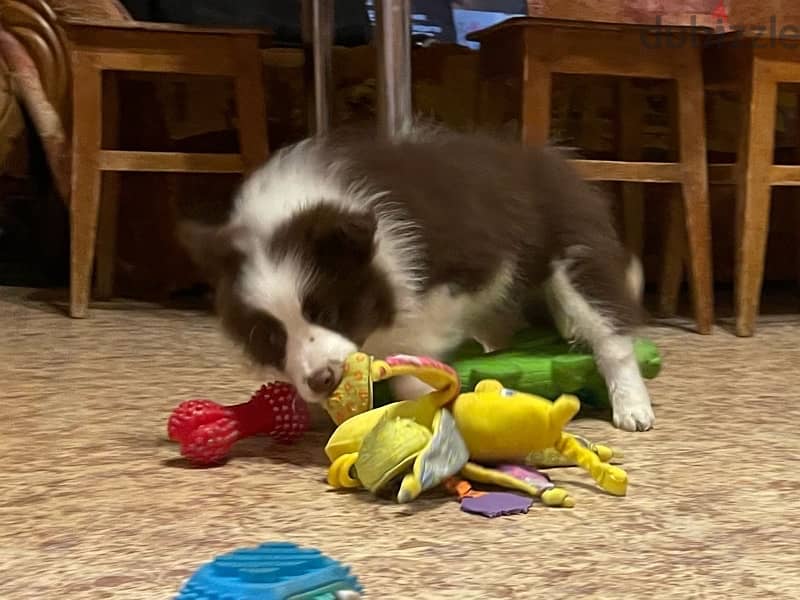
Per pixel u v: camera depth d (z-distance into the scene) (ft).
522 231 5.50
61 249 11.83
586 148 10.75
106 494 4.27
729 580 3.34
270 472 4.61
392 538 3.71
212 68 8.98
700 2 10.23
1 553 3.59
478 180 5.45
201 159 9.11
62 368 7.07
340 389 4.60
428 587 3.24
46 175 11.44
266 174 5.43
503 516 3.96
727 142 10.81
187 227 5.38
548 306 5.89
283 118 10.62
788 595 3.22
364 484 4.14
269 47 10.44
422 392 4.99
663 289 9.91
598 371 5.61
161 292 10.73
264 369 5.08
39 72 10.05
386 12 7.21
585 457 4.25
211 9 10.28
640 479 4.49
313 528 3.83
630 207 10.56
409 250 5.05
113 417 5.66
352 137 5.90
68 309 9.81
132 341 8.17
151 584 3.29
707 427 5.47
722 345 8.23
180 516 3.98
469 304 5.41
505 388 4.72
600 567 3.43
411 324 5.13
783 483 4.44
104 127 10.10
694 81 8.59
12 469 4.66
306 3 9.18
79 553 3.58
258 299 4.79
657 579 3.34
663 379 6.81
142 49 8.82
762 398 6.22
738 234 8.72
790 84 10.10
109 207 10.34
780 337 8.66
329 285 4.77
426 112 10.53
